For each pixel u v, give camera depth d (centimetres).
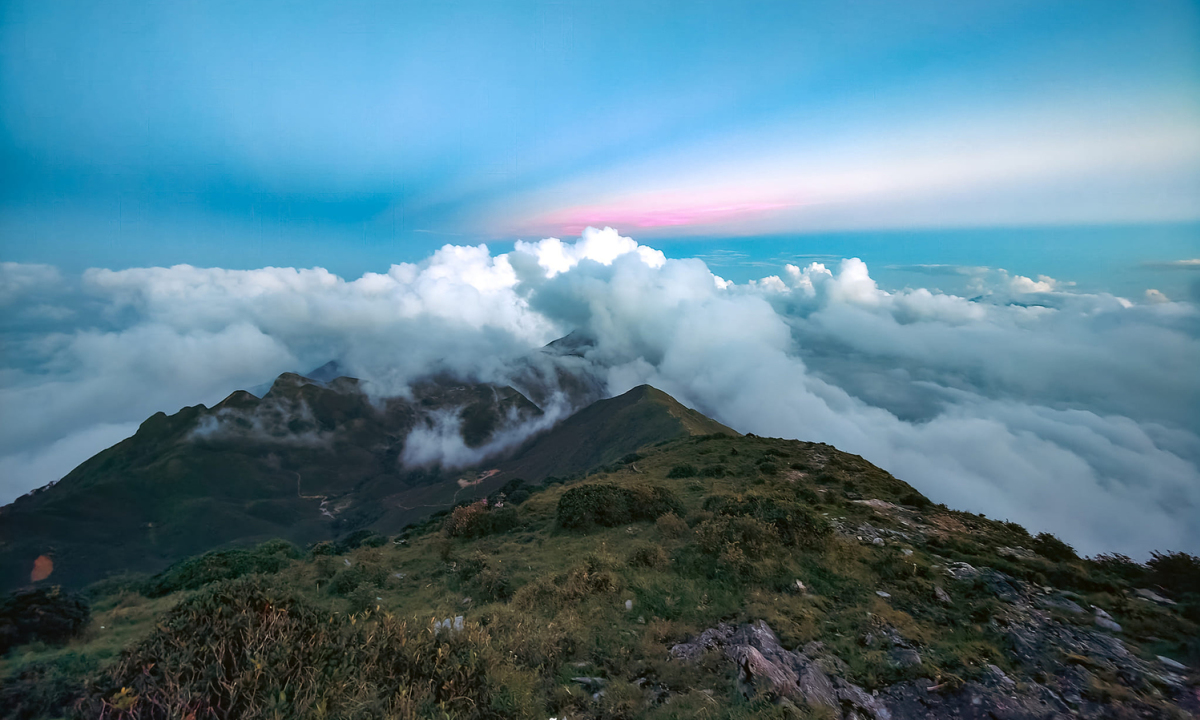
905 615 1179
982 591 1298
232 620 739
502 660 878
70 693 708
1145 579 1420
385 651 782
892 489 2598
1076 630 1087
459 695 734
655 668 950
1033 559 1545
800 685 888
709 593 1308
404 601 1566
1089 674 923
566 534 2178
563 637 1038
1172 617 1148
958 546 1659
